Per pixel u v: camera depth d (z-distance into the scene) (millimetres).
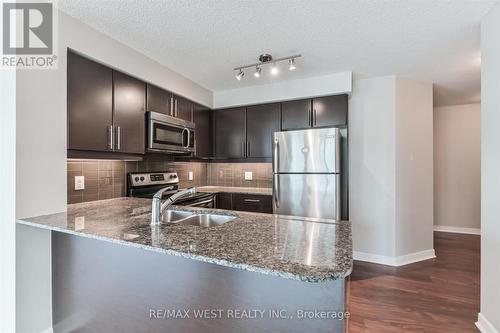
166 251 1036
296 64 2662
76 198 2178
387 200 3098
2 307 1572
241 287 1089
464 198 4422
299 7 1698
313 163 2820
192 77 3037
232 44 2223
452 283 2562
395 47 2275
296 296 997
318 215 2787
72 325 1584
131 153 2322
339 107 3008
